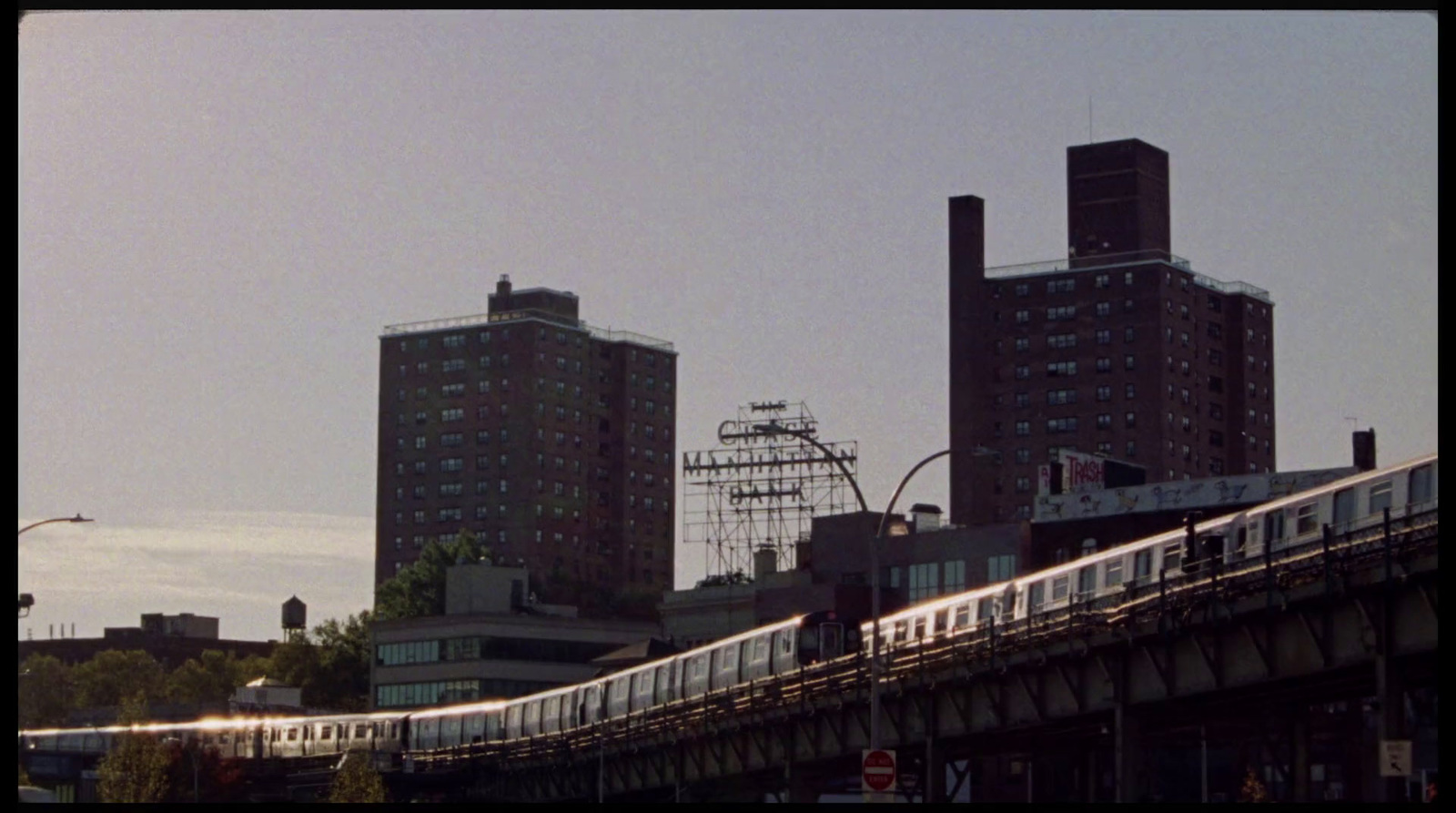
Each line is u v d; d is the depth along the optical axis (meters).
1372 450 168.50
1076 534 169.62
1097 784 130.62
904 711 105.12
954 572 183.50
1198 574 84.50
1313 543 77.56
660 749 127.06
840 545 195.25
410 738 174.75
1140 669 87.88
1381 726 73.19
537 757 141.12
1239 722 102.62
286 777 172.50
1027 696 95.75
